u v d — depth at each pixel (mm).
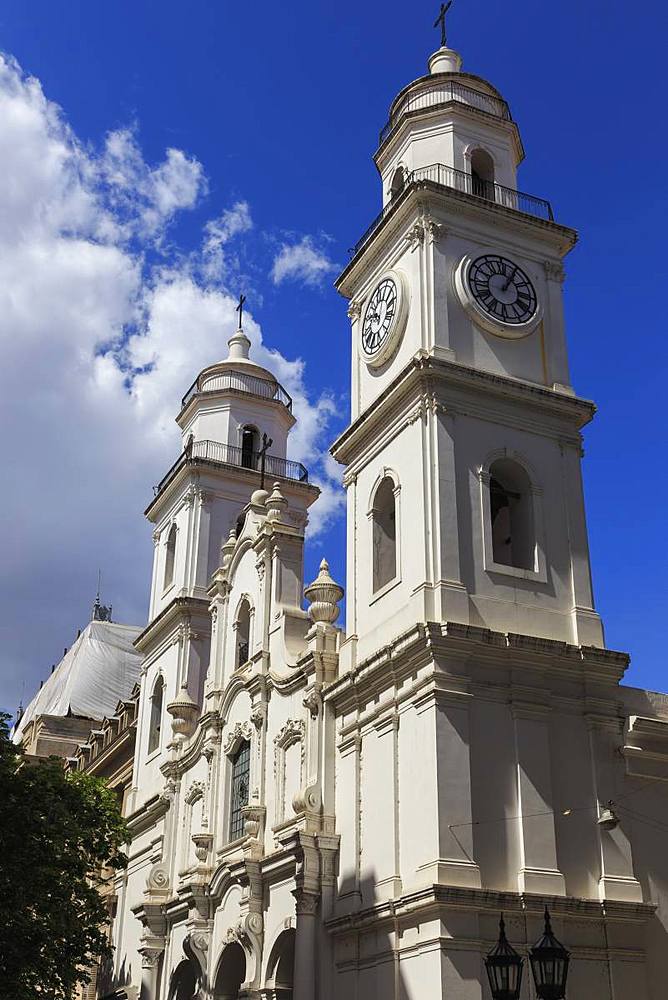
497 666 30562
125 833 39125
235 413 53000
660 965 29953
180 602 48656
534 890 28234
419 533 32219
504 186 38938
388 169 40688
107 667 80000
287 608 38812
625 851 30422
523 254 37406
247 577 42406
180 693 46188
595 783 30766
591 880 29688
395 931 28359
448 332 34781
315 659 34812
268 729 37812
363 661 32656
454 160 38312
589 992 28203
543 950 20109
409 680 30891
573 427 35562
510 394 34469
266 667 38719
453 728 29109
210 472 50906
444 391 33750
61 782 34812
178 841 43312
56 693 80500
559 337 36688
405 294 36031
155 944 41688
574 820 30094
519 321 36094
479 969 26703
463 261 35906
